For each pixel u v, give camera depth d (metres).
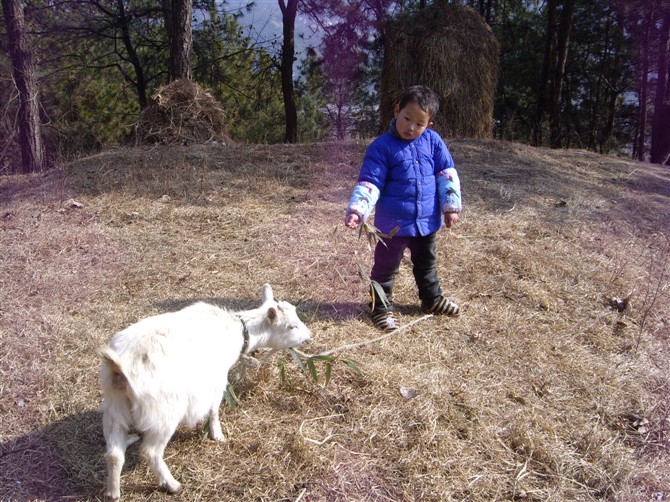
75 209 6.20
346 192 6.87
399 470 2.90
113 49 19.88
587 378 3.72
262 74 18.77
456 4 12.27
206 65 17.62
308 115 20.36
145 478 2.82
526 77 18.84
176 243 5.43
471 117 11.70
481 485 2.84
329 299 4.53
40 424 3.14
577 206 6.73
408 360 3.78
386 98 12.27
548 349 4.02
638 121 20.77
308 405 3.35
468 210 6.34
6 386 3.40
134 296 4.49
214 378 2.84
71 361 3.65
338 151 8.70
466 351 3.93
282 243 5.42
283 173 7.52
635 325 4.41
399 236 3.96
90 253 5.20
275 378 3.56
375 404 3.34
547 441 3.15
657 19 15.40
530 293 4.69
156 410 2.57
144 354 2.58
